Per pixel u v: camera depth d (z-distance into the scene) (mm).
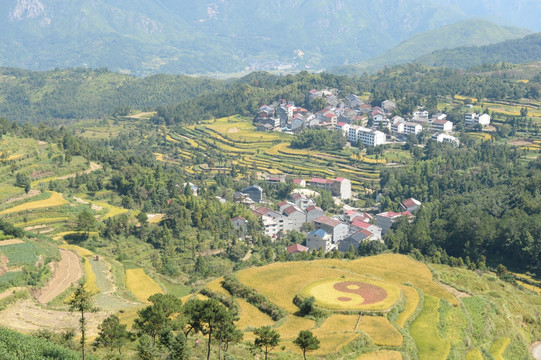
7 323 117750
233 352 104875
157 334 103062
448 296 143000
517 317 153375
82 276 159875
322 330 114938
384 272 158375
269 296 133000
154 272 184000
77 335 113625
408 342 111062
